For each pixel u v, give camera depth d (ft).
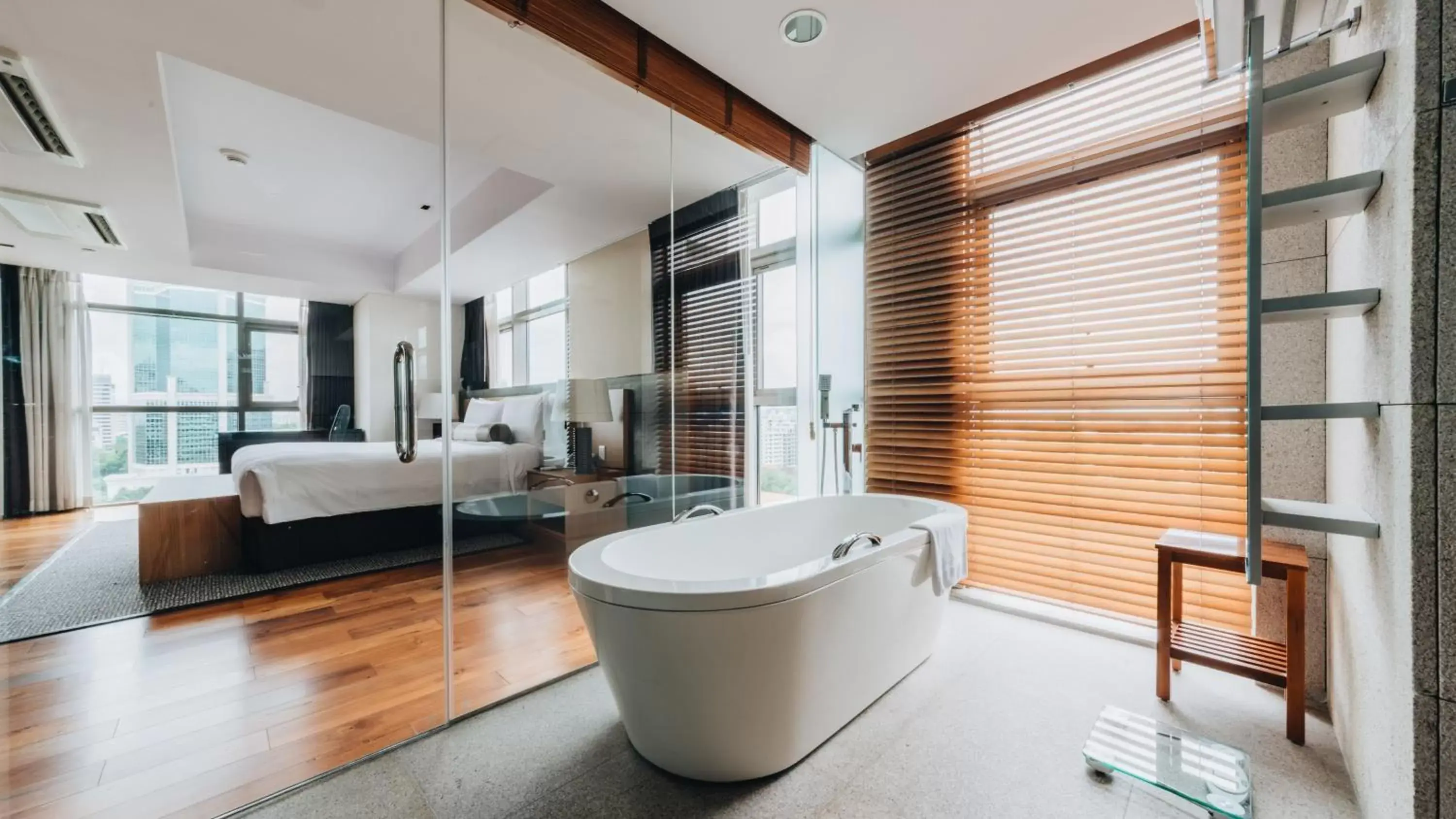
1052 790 4.66
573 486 8.14
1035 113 8.39
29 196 5.43
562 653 7.25
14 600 6.07
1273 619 6.37
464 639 7.00
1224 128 6.66
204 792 4.59
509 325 7.34
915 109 8.59
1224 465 6.87
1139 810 4.42
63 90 5.21
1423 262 2.97
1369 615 4.00
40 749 5.01
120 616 6.86
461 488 6.98
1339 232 5.29
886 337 10.34
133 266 6.40
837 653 5.15
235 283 6.86
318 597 7.06
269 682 6.16
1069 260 8.03
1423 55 2.95
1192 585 7.11
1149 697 6.13
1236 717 5.72
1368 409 3.49
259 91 5.94
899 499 8.47
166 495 6.94
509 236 7.23
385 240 6.81
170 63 5.49
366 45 6.02
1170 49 7.07
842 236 10.53
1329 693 5.74
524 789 4.71
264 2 5.46
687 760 4.72
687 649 4.28
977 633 7.90
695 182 9.25
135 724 5.39
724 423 9.78
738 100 8.23
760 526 7.94
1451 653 2.91
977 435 9.09
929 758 5.09
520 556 7.57
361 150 6.50
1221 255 6.75
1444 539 2.92
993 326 8.86
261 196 6.68
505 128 7.17
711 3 6.26
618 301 8.41
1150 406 7.36
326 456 7.08
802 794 4.62
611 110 7.73
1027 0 6.17
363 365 6.99
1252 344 3.78
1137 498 7.55
